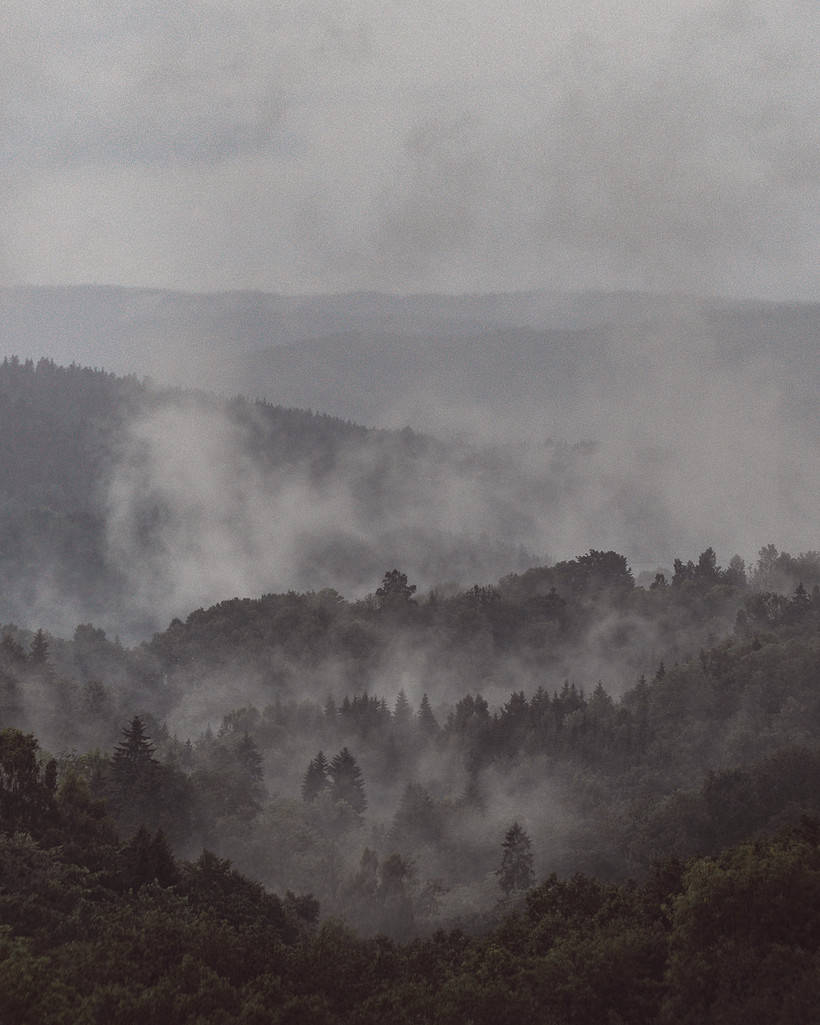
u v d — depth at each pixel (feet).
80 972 141.90
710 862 159.84
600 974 147.23
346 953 174.50
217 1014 135.74
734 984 137.69
